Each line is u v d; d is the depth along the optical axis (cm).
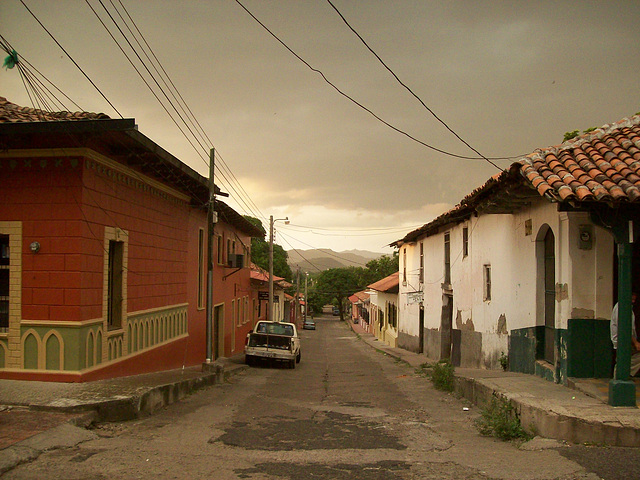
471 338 1773
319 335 5534
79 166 988
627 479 562
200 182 1480
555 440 715
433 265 2420
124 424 837
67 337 980
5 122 909
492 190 1205
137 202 1246
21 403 827
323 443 750
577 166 891
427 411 1054
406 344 3119
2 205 995
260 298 3531
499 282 1456
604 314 959
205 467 609
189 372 1435
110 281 1151
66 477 557
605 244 966
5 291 1012
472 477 575
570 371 962
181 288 1586
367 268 8000
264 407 1091
